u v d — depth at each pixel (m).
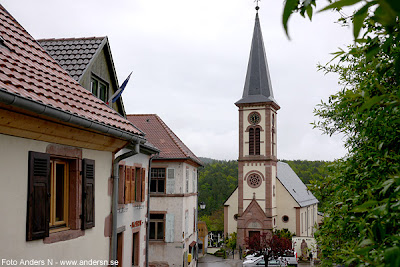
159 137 27.61
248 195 51.34
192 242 29.62
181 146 27.16
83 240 6.98
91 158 7.40
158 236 25.83
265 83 53.06
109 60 13.38
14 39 7.12
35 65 6.86
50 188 6.40
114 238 8.12
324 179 6.35
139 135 8.45
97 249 7.52
